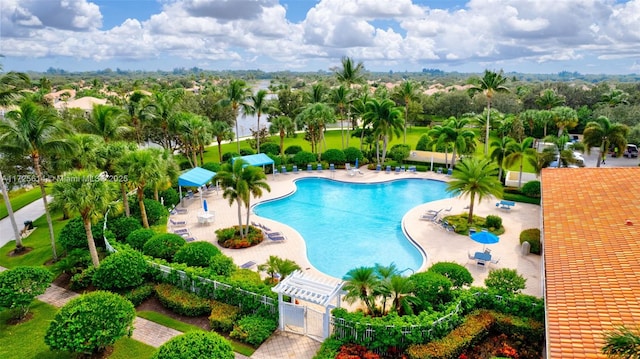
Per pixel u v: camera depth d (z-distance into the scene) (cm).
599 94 8694
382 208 3500
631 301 1234
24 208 3584
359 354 1489
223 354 1310
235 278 1952
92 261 2169
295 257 2453
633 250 1542
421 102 8538
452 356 1480
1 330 1745
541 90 9638
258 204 3566
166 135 4656
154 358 1285
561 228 1839
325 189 4109
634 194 2112
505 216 3106
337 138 7150
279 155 5219
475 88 4612
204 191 3884
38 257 2495
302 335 1666
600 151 4241
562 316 1214
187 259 2073
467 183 2841
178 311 1845
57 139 2334
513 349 1499
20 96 2530
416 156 5062
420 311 1695
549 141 4397
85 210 2002
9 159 3353
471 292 1752
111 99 7300
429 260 2378
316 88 5709
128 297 1897
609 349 862
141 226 2611
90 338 1456
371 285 1648
